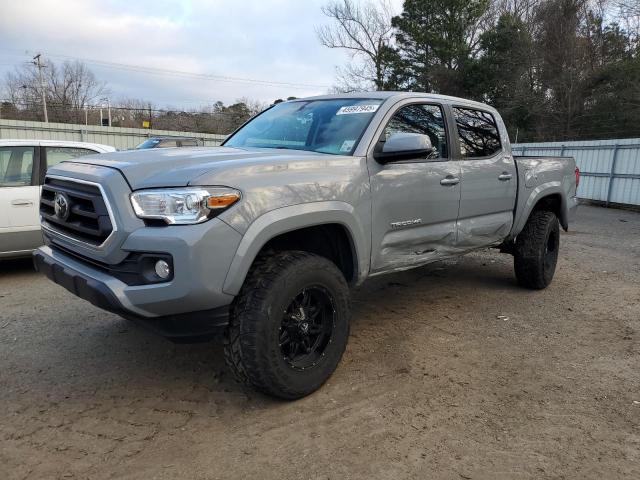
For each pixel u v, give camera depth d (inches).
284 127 165.5
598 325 183.5
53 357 151.0
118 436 110.5
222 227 105.7
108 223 109.4
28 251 242.1
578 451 106.7
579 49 1162.0
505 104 1266.0
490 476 98.3
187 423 115.8
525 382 137.6
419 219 156.8
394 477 97.6
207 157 121.0
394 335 169.9
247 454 104.3
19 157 241.9
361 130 145.6
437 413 120.7
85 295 114.4
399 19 1497.3
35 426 114.0
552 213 225.1
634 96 978.1
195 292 103.3
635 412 123.3
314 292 125.6
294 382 121.0
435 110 171.2
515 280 243.8
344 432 112.4
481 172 181.0
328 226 133.5
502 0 1544.0
